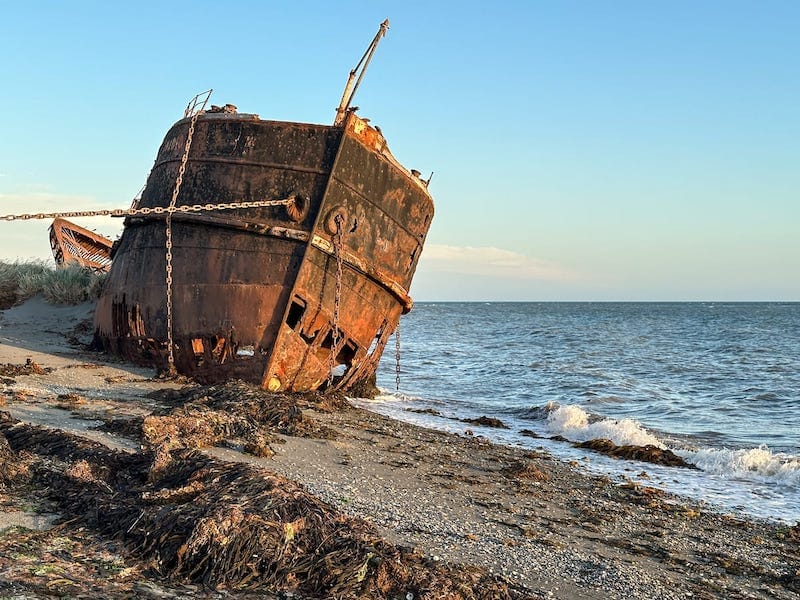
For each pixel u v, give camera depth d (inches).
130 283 682.2
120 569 209.3
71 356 730.2
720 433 713.0
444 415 720.3
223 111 646.5
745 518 392.5
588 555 286.8
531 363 1384.1
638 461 538.6
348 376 657.0
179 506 238.4
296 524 229.9
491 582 223.5
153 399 509.0
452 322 3853.3
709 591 263.7
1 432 339.6
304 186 569.6
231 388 515.2
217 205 571.2
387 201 610.9
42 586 189.9
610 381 1097.4
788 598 265.4
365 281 611.5
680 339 2306.8
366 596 203.2
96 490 269.4
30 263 1338.6
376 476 373.7
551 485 418.9
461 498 354.3
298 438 444.5
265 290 569.9
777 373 1294.3
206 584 206.2
